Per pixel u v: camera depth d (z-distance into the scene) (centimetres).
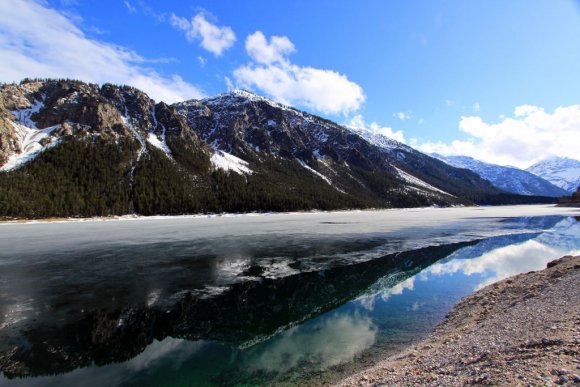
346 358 1157
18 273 2512
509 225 6425
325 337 1358
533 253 3241
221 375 1080
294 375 1055
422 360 966
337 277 2384
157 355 1241
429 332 1355
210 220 9062
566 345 725
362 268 2669
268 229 5931
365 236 4775
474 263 2809
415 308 1689
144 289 2094
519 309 1255
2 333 1445
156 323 1555
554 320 975
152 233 5278
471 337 1065
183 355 1237
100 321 1578
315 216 11025
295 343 1309
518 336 916
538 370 622
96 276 2422
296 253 3353
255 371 1095
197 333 1443
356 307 1734
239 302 1844
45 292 2036
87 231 5706
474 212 13338
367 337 1339
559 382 543
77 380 1073
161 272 2545
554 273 1692
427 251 3456
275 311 1703
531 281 1700
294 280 2308
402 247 3725
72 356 1241
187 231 5612
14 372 1132
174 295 1973
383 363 1058
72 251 3484
